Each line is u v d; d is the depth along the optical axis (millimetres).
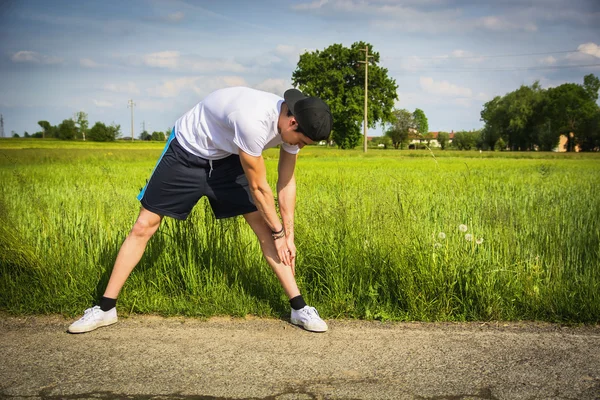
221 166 3029
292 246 3162
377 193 5531
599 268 3701
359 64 71812
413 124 112250
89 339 2908
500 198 6832
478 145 114625
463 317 3240
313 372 2490
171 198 3047
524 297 3354
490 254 3795
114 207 5500
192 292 3494
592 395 2266
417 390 2309
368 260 3664
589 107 92062
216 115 2826
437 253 3553
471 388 2328
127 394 2256
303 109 2637
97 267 3605
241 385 2350
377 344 2852
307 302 3486
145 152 38562
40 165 20750
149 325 3143
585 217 5188
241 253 3732
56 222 4539
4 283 3465
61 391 2277
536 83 101438
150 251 3684
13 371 2482
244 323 3195
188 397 2234
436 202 6340
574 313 3176
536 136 99062
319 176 12969
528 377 2438
